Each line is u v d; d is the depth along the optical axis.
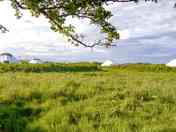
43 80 21.89
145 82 23.12
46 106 13.25
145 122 10.70
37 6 6.58
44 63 54.69
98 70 59.53
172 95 15.70
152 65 62.34
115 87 18.73
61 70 51.75
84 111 12.01
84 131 9.81
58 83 20.08
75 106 12.93
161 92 16.53
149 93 16.02
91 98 14.80
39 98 15.21
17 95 15.53
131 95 15.38
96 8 6.60
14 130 10.52
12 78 23.58
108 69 63.09
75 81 21.11
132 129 9.98
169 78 31.19
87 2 6.45
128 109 12.54
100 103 13.48
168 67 60.62
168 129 9.72
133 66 64.19
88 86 18.77
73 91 16.95
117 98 14.82
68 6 6.55
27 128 10.49
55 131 10.12
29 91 16.23
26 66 48.44
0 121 11.06
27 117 11.95
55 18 6.88
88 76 32.22
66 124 10.49
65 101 14.40
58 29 7.16
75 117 11.32
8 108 12.91
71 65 58.91
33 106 13.38
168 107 12.87
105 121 10.70
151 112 12.07
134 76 34.75
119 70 60.97
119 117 11.19
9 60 53.75
